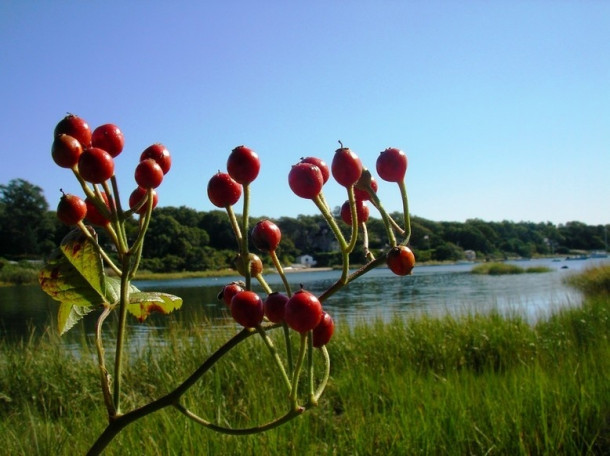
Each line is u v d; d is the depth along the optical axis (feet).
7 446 15.42
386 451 14.87
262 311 3.36
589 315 35.35
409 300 87.35
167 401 3.38
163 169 4.11
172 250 221.66
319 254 300.61
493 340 28.60
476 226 394.32
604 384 18.39
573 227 454.81
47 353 26.84
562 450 15.05
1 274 170.81
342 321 37.14
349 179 3.50
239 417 18.47
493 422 15.76
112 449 14.55
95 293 4.15
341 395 20.67
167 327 35.78
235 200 3.85
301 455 14.42
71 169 3.49
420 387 19.83
